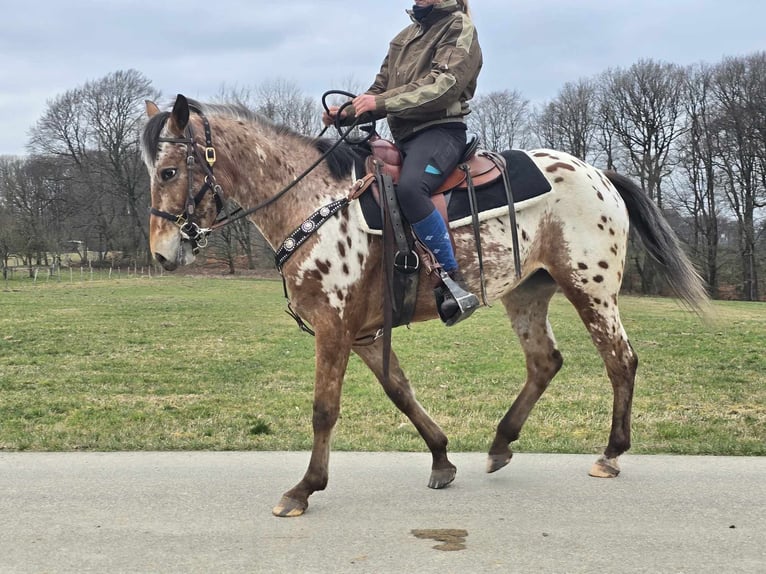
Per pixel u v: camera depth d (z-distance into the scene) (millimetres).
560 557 3314
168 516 3855
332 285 3953
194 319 17641
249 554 3355
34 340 13102
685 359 11211
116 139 46219
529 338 4820
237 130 4168
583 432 6172
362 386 8555
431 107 4141
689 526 3701
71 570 3180
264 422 6598
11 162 47969
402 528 3693
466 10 4461
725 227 38875
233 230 43188
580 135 42156
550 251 4586
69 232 47188
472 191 4301
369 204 4070
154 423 6500
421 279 4188
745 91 37344
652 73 39719
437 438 4418
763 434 6012
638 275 28875
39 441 5609
